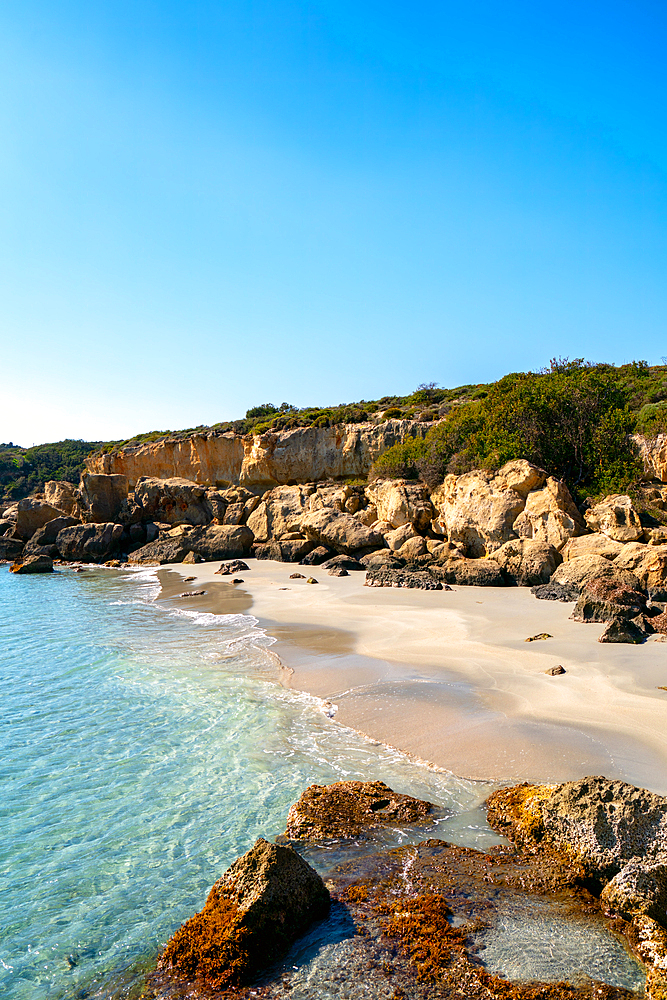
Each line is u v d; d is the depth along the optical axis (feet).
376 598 73.15
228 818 25.46
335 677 42.98
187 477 180.24
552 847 21.13
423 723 33.76
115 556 144.56
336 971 16.48
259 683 43.06
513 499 86.48
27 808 27.02
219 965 16.67
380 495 117.19
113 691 42.86
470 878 20.21
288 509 132.77
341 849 22.48
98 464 195.83
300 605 71.92
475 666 43.34
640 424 95.09
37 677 47.21
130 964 17.93
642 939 16.75
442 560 90.17
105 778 29.55
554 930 17.61
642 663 41.24
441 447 116.06
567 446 99.76
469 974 15.93
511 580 78.59
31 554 150.41
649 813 19.53
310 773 28.94
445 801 25.72
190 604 78.23
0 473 293.23
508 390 114.93
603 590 58.08
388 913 18.63
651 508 82.28
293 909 18.04
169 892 21.13
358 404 207.51
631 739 29.76
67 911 20.44
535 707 34.73
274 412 233.55
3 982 17.53
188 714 37.63
